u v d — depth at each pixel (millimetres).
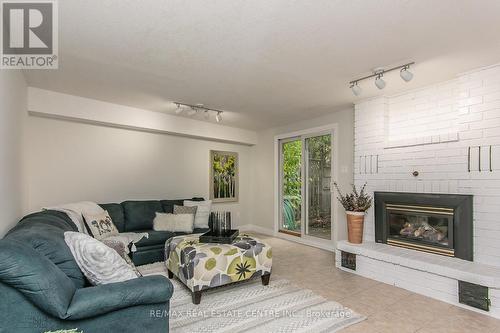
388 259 3023
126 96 3697
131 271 1684
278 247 4691
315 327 2113
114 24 1979
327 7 1772
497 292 2291
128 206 4105
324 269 3516
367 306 2480
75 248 1546
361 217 3541
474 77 2795
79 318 1277
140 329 1445
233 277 2654
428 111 3326
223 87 3336
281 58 2541
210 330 2066
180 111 4273
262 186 6043
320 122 4793
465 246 2789
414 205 3240
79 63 2656
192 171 5332
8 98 2209
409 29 2031
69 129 3916
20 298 1195
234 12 1832
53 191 3771
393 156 3508
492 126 2674
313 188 4945
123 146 4449
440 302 2572
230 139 5641
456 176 2920
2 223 1976
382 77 3021
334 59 2564
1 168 1954
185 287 2869
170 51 2410
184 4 1745
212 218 3189
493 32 2064
